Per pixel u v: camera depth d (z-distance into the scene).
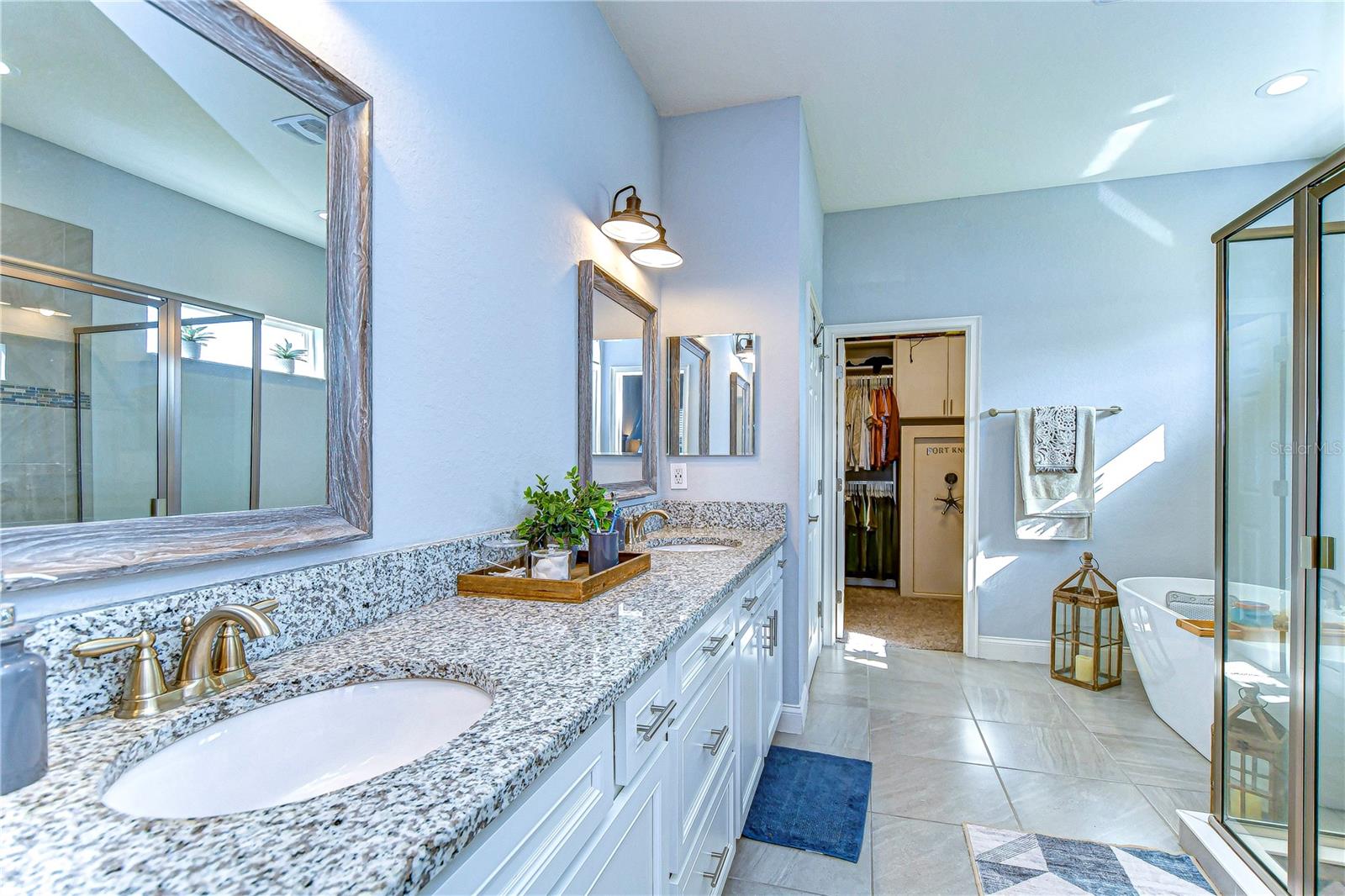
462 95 1.36
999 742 2.43
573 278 1.90
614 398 2.19
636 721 0.90
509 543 1.35
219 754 0.70
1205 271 3.16
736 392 2.64
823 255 3.74
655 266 2.33
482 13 1.43
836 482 3.84
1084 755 2.32
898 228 3.62
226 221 0.85
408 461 1.18
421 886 0.43
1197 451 3.16
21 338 0.64
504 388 1.52
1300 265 1.42
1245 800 1.62
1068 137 2.82
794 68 2.36
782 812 1.95
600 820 0.79
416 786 0.53
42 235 0.65
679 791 1.12
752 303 2.63
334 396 1.02
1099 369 3.30
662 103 2.63
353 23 1.06
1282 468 1.49
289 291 0.94
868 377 5.46
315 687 0.81
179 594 0.77
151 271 0.76
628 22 2.11
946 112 2.63
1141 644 2.73
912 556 5.26
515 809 0.60
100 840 0.45
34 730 0.54
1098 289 3.31
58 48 0.68
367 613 1.06
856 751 2.37
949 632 4.05
